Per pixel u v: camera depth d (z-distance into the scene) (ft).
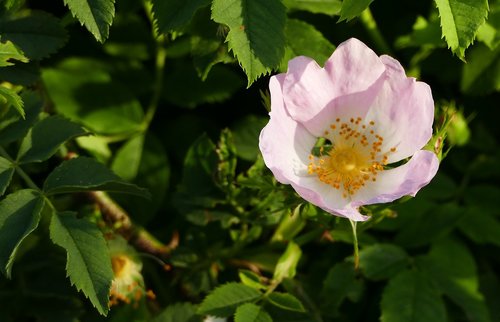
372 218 1.32
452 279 1.45
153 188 1.53
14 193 1.24
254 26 1.23
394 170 1.32
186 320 1.41
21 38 1.31
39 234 1.44
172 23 1.26
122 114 1.53
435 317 1.41
